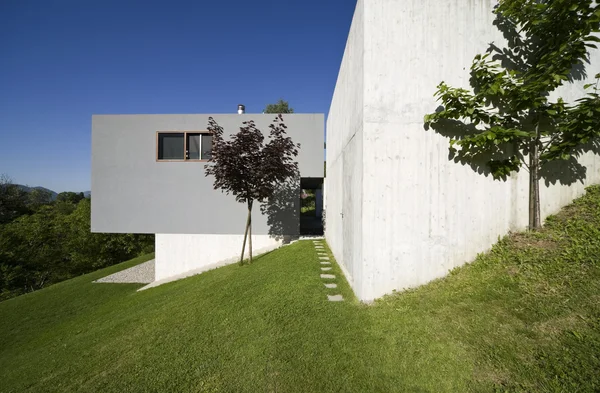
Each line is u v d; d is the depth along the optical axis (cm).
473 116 353
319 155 891
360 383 211
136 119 898
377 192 358
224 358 261
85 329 458
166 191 896
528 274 300
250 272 570
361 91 371
